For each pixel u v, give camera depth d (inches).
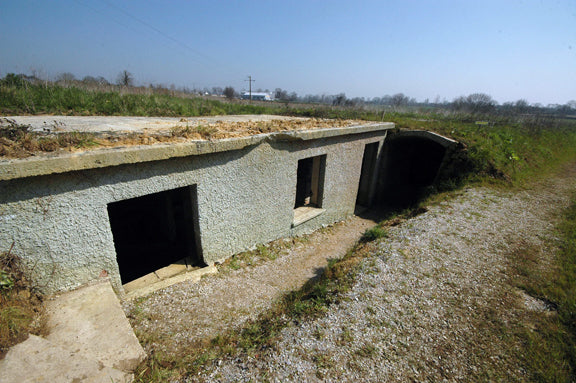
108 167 125.6
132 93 453.4
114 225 248.8
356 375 102.4
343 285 154.8
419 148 488.7
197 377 99.4
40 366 87.7
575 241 217.8
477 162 358.0
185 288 165.3
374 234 225.1
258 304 161.9
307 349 111.7
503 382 105.7
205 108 439.8
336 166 291.0
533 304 150.2
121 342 105.1
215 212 180.2
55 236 119.2
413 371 106.9
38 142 120.2
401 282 158.4
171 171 148.8
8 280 105.8
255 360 106.3
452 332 127.8
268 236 233.0
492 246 205.9
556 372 110.3
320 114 530.0
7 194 103.8
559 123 983.6
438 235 214.7
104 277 139.5
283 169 223.5
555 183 387.5
